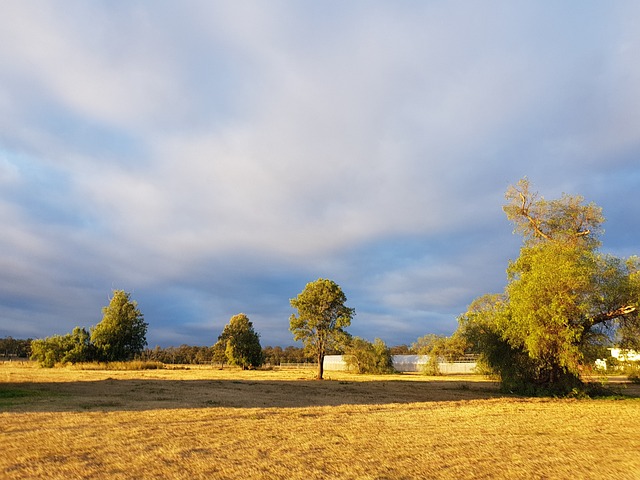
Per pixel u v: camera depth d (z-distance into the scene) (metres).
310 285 46.88
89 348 65.12
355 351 63.53
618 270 23.95
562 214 31.30
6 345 112.75
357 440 11.40
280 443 10.77
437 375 61.66
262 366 83.19
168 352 120.50
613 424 15.12
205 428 12.46
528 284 24.27
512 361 28.62
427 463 9.19
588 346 24.89
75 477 7.67
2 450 9.32
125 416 14.27
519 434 12.84
